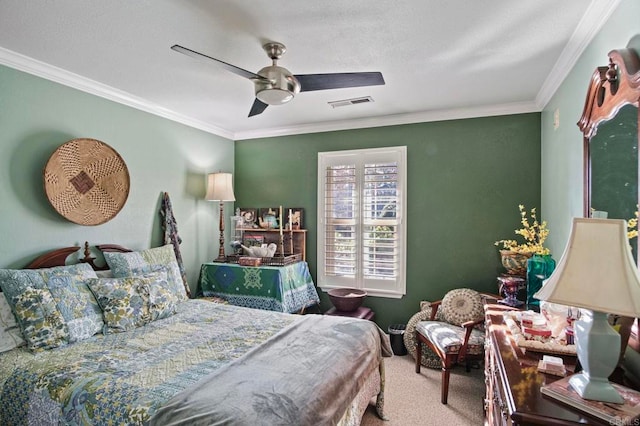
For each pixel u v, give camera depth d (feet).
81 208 9.50
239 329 8.13
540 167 11.33
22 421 5.77
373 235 13.43
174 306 9.36
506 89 10.12
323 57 8.07
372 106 11.83
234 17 6.46
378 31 6.93
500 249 11.78
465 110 12.01
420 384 10.05
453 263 12.37
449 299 10.88
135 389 5.29
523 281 9.16
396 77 9.24
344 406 5.74
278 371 5.72
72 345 7.22
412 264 12.92
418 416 8.45
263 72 7.32
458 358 9.04
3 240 8.05
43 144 8.80
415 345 11.37
